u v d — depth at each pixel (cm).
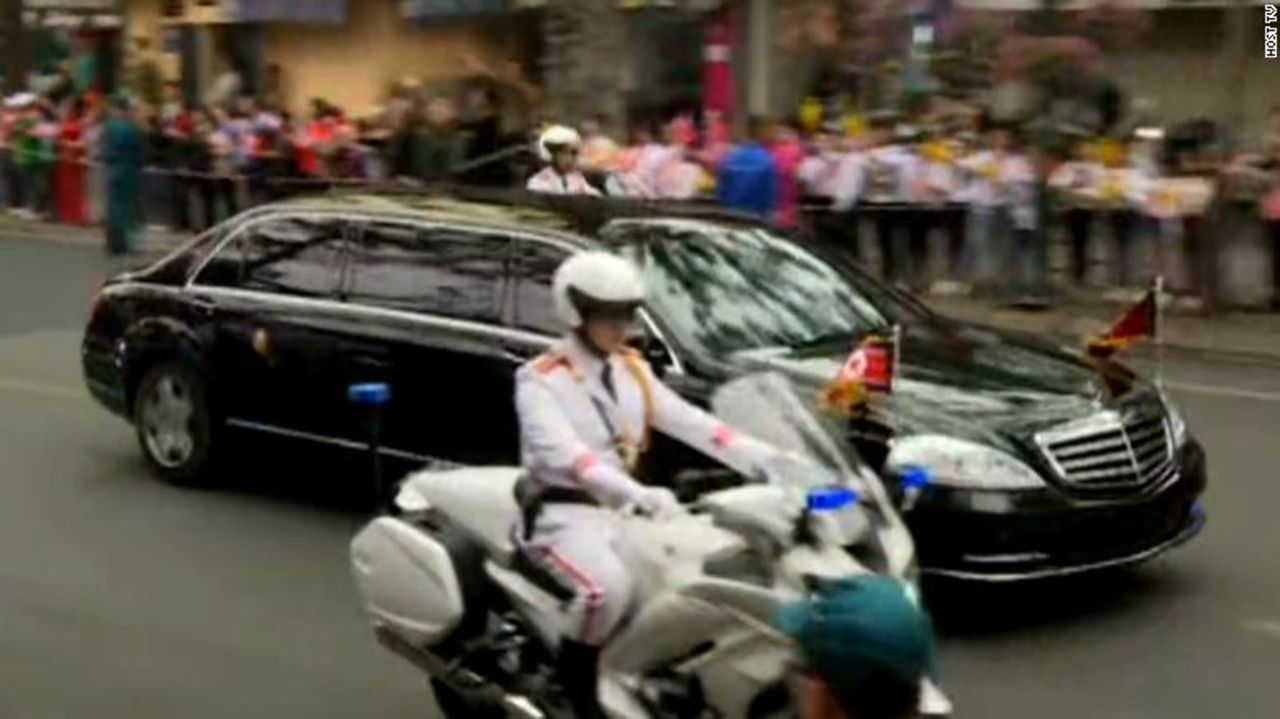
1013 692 1380
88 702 1374
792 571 957
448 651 1183
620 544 1061
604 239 1700
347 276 1856
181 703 1372
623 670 1059
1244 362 2842
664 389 1128
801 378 1516
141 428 2041
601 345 1114
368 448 1820
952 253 3341
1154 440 1552
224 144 4312
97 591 1647
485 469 1266
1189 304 3186
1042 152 3250
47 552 1770
